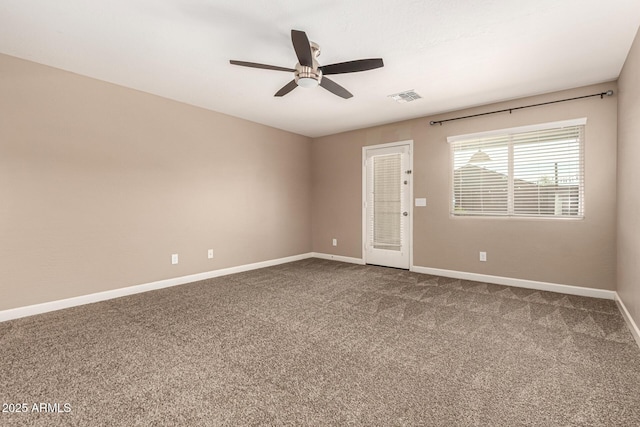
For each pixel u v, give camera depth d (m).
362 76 3.12
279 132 5.31
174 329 2.52
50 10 2.04
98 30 2.30
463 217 4.20
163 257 3.78
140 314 2.86
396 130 4.84
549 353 2.12
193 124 4.05
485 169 4.03
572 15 2.10
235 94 3.65
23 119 2.76
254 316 2.82
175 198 3.88
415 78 3.16
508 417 1.48
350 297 3.40
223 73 3.07
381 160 5.04
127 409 1.54
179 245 3.93
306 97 3.74
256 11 2.06
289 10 2.05
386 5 2.00
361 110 4.25
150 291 3.61
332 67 2.43
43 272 2.88
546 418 1.47
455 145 4.27
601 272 3.30
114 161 3.34
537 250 3.66
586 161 3.34
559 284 3.53
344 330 2.52
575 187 3.45
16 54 2.67
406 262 4.79
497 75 3.09
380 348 2.20
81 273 3.12
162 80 3.24
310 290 3.68
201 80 3.24
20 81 2.74
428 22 2.19
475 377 1.83
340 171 5.57
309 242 5.97
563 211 3.52
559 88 3.42
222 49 2.59
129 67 2.94
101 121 3.24
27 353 2.10
